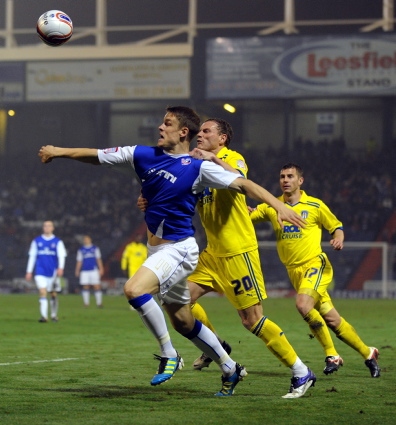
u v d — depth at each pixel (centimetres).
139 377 1034
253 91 4784
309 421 725
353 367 1174
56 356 1302
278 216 771
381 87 4656
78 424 698
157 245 824
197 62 4841
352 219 4962
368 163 5269
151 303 790
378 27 5034
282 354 866
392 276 4550
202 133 940
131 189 5419
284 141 5281
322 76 4709
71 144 6062
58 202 5406
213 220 881
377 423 718
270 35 4756
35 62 5100
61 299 3872
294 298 4212
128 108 5981
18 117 6078
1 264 4966
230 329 1964
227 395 876
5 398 846
